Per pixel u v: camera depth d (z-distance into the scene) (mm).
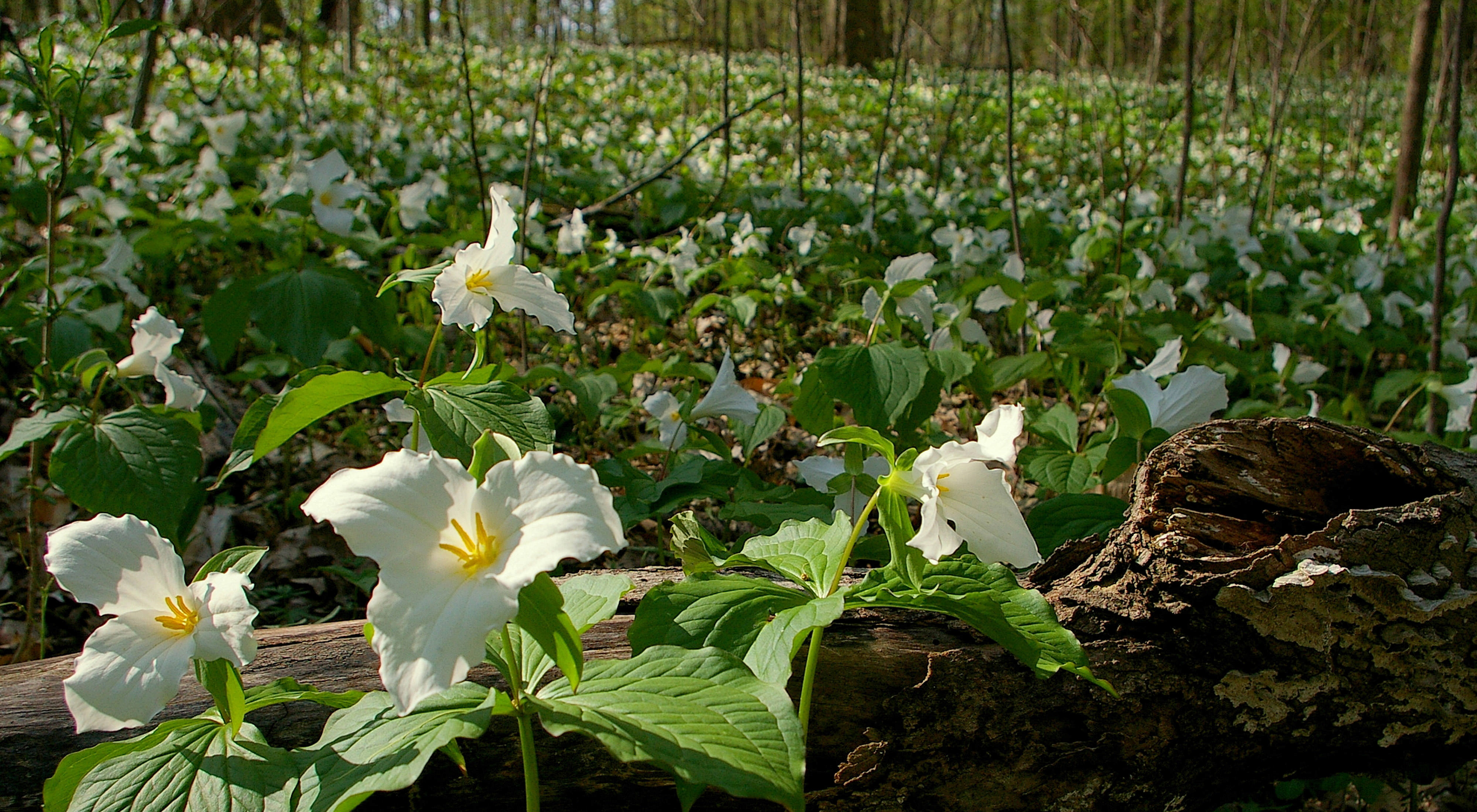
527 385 4227
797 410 3477
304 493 3854
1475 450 4027
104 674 1491
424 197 5508
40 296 4371
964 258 6352
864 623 2062
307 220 4754
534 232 5496
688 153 7254
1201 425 2254
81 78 3014
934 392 3602
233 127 6895
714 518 3889
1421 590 1963
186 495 2738
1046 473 3436
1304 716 2031
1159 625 2031
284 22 12062
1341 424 2215
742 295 5191
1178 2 10539
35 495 2957
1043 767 2006
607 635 2092
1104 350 4086
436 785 1883
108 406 4469
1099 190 11062
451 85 15656
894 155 12805
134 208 5527
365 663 2023
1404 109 9812
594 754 1893
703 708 1432
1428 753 2098
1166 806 2127
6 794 1842
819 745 1972
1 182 6395
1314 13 8758
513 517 1259
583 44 24703
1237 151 15203
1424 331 6828
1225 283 7039
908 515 1642
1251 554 2002
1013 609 1846
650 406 3514
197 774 1508
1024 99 19203
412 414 2729
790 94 17406
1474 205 11672
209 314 4004
